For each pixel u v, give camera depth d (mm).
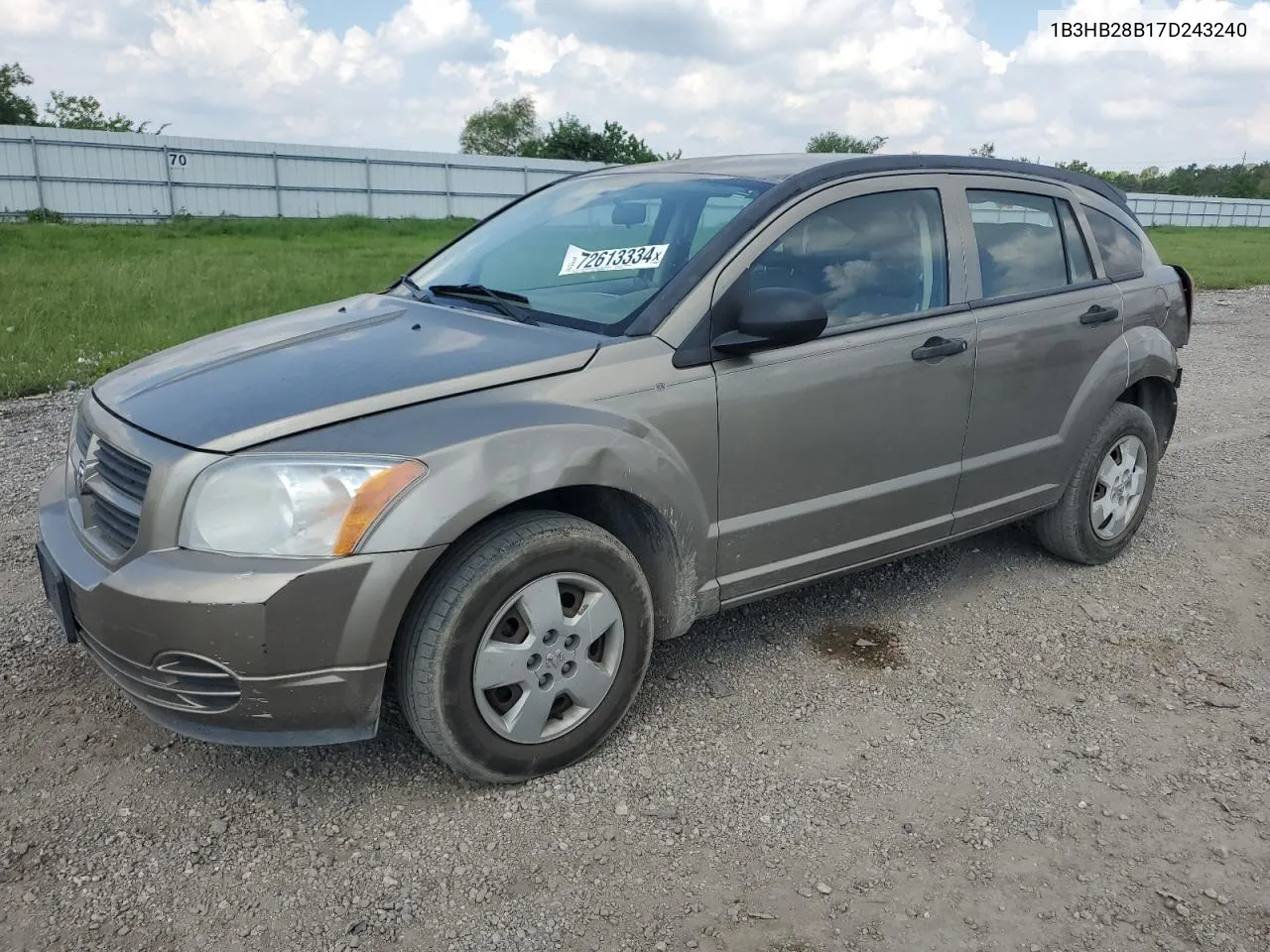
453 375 2758
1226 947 2326
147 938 2283
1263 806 2854
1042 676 3590
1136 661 3713
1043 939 2334
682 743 3109
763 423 3176
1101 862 2609
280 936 2301
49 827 2648
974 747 3129
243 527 2453
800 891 2479
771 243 3242
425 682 2629
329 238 28938
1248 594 4336
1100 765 3047
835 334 3369
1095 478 4402
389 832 2670
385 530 2482
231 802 2777
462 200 41125
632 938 2312
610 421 2848
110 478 2752
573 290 3361
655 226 3453
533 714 2812
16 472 5559
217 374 2938
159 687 2527
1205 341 11281
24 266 16328
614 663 2965
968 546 4828
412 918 2363
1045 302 4043
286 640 2436
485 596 2641
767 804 2816
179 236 27266
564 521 2785
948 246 3764
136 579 2459
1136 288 4520
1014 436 4012
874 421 3475
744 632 3879
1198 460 6344
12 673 3402
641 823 2725
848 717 3283
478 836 2660
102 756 2969
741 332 3035
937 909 2424
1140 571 4562
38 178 32812
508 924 2350
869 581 4387
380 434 2555
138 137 34062
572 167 43406
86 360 8477
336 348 3057
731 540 3219
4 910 2350
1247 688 3531
